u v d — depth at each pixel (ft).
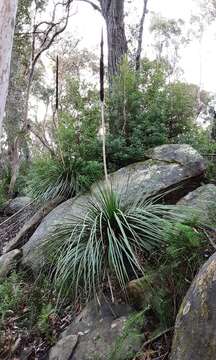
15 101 41.75
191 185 15.85
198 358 7.49
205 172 16.48
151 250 11.53
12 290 13.42
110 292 11.29
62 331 11.35
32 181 19.81
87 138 19.51
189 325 8.09
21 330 11.89
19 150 34.30
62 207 17.16
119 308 10.80
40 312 12.27
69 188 18.45
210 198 13.99
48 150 22.57
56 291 12.57
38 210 19.49
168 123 20.81
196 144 19.81
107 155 18.97
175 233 10.88
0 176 36.78
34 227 18.39
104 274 11.48
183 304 8.75
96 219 12.28
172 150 17.43
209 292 8.00
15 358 11.02
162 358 9.03
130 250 10.93
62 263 11.99
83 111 20.34
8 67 14.58
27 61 42.88
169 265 10.52
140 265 11.28
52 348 10.72
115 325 10.25
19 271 15.08
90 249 11.55
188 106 21.22
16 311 12.71
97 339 10.15
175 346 8.27
